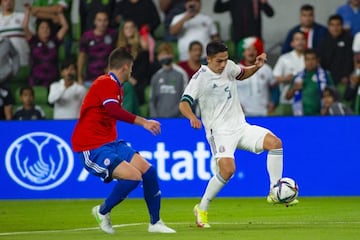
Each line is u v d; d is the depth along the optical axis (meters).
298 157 45.19
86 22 52.47
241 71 29.36
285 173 45.25
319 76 48.19
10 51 51.84
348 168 45.12
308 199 43.41
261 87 48.66
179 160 45.34
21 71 52.69
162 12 53.84
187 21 51.62
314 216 34.28
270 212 36.47
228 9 54.00
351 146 45.12
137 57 50.06
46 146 45.97
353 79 49.12
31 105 49.38
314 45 50.53
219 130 29.02
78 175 45.75
